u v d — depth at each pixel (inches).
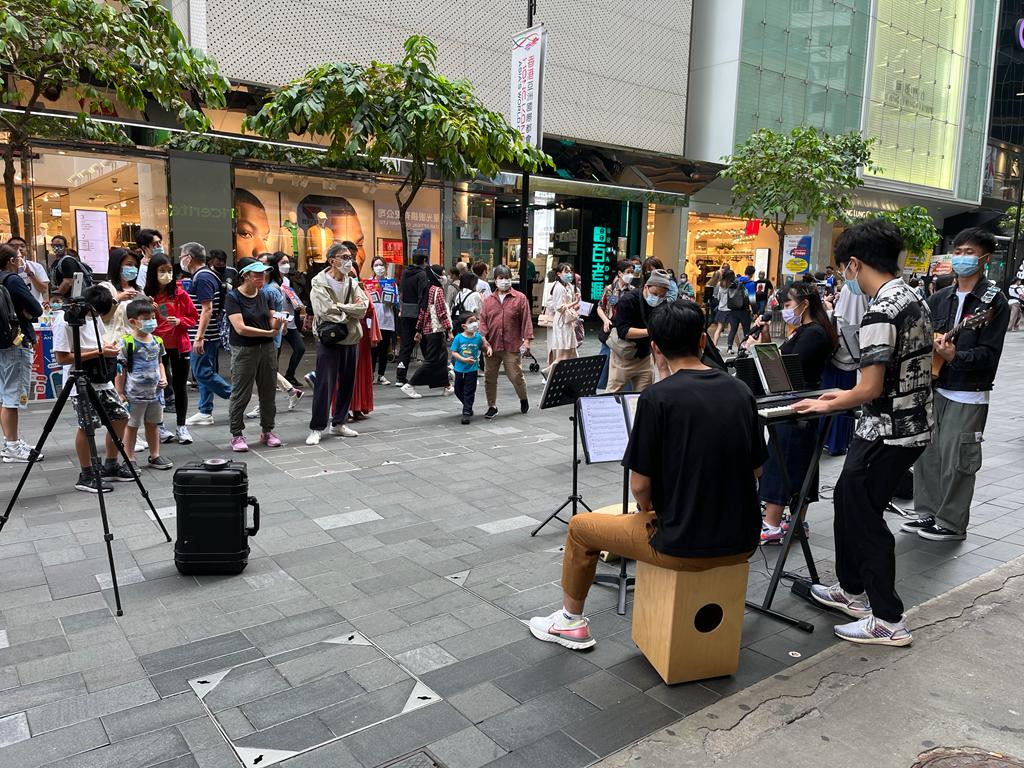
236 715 114.6
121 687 121.8
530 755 106.0
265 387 271.3
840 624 149.9
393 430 310.8
